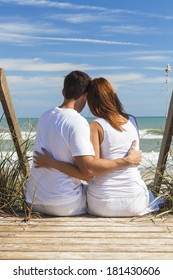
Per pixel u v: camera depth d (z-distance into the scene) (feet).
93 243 10.37
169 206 13.41
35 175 12.35
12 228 11.49
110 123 11.98
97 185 12.14
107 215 12.33
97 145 11.86
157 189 14.34
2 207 13.14
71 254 9.70
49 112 12.22
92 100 12.12
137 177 12.24
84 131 11.55
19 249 9.98
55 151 11.89
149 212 12.81
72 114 11.80
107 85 12.12
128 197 12.05
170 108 14.15
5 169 14.25
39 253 9.76
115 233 11.08
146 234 11.02
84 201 12.55
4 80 13.83
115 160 11.77
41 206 12.42
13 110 14.62
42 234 11.00
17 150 14.39
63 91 12.20
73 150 11.51
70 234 10.98
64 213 12.38
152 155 32.86
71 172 11.76
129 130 12.19
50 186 12.13
